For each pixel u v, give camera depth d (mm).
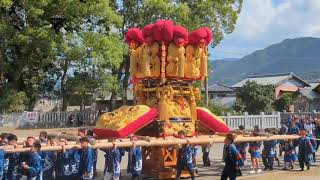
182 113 16406
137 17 41688
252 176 17000
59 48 35500
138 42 16812
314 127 26062
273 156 18516
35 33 34844
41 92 42969
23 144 12984
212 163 20609
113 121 15367
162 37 15773
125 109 16016
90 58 36594
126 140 14227
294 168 19188
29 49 35562
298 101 54312
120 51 36875
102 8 36812
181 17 40031
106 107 50500
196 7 43500
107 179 14195
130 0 41188
